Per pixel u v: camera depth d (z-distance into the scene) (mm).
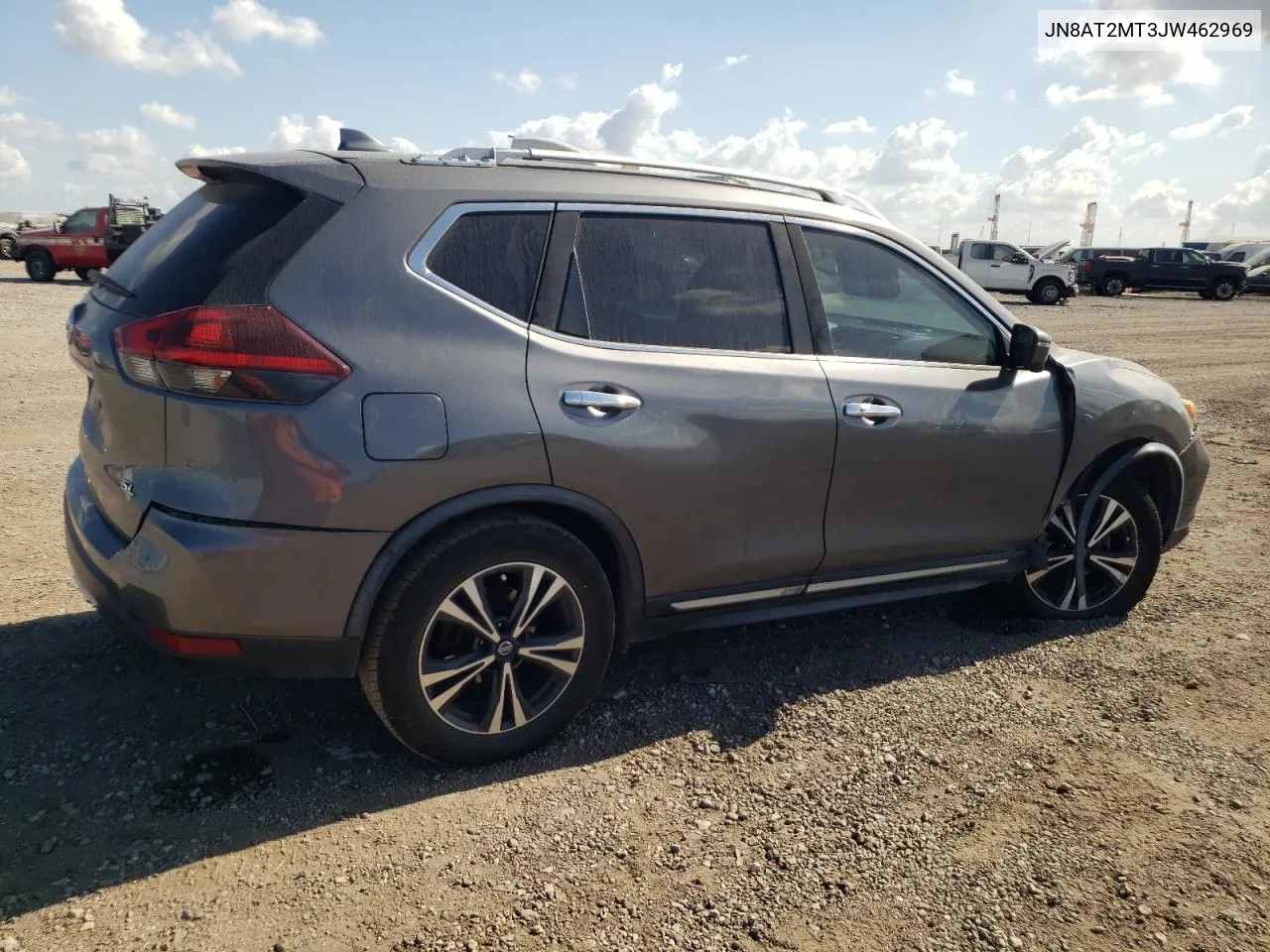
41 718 3062
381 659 2682
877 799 2854
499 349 2748
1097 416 3953
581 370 2863
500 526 2756
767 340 3268
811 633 4039
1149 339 16781
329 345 2516
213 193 2906
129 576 2568
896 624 4168
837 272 3488
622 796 2826
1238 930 2361
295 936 2230
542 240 2906
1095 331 18250
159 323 2488
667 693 3467
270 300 2494
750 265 3281
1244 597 4574
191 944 2189
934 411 3523
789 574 3404
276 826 2623
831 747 3137
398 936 2246
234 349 2438
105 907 2283
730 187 3350
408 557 2674
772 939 2285
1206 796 2916
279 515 2490
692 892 2436
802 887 2467
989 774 3002
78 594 4016
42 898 2297
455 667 2793
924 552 3676
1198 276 32750
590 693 3092
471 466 2662
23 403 7742
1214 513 6062
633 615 3154
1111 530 4164
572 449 2809
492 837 2615
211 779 2812
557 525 2910
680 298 3123
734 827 2699
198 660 2590
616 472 2902
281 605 2545
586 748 3084
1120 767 3066
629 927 2307
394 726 2770
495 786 2854
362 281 2607
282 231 2602
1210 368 12961
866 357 3486
